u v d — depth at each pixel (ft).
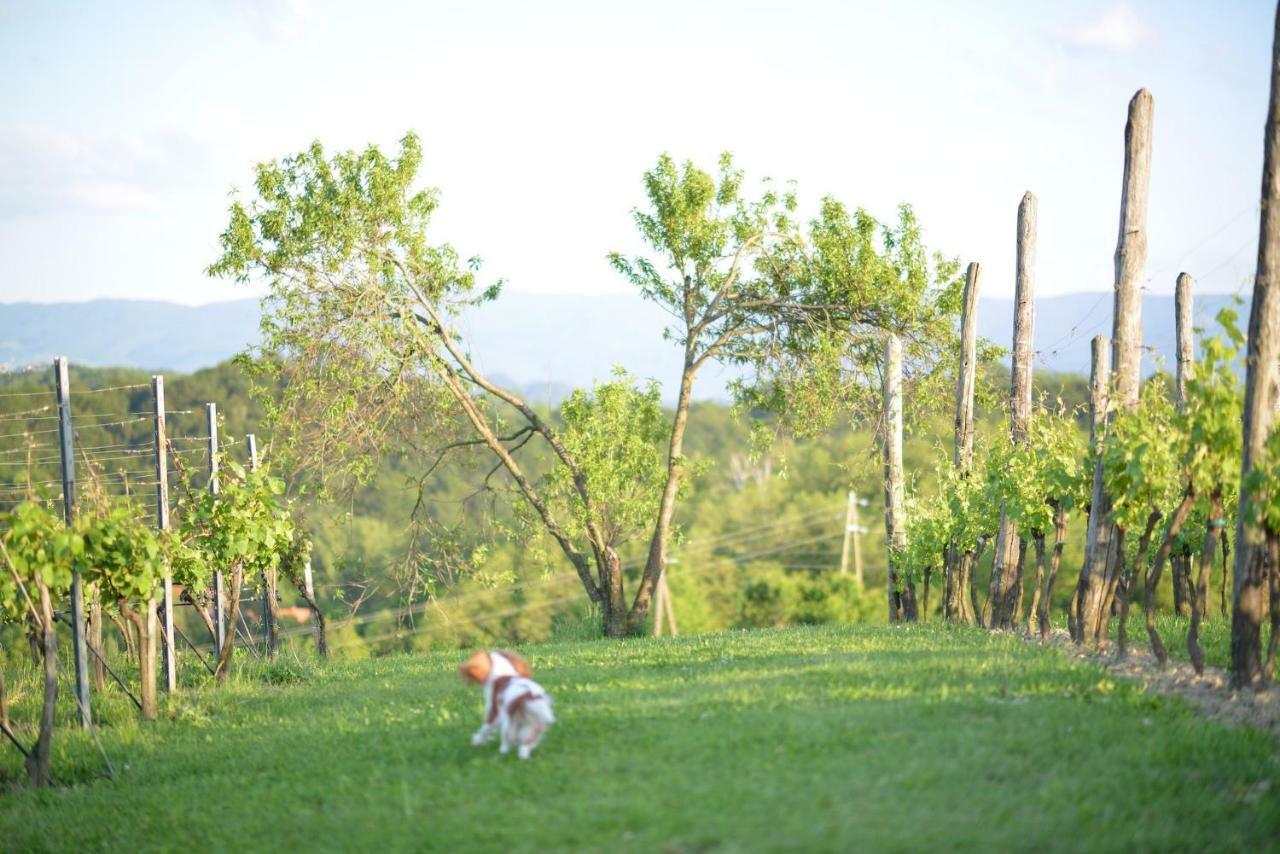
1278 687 34.73
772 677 39.75
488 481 88.63
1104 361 52.24
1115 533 45.50
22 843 30.91
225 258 77.51
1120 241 46.93
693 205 84.17
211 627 61.93
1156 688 35.81
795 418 89.15
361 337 77.61
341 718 40.63
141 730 44.50
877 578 230.48
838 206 88.07
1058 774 24.97
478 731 33.83
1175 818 22.17
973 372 69.51
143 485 51.70
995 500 57.67
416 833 24.72
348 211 76.79
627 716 33.73
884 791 23.93
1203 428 36.60
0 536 40.19
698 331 88.02
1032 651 45.16
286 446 78.38
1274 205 34.45
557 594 169.89
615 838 22.65
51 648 39.42
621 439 90.63
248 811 29.58
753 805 23.40
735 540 236.22
